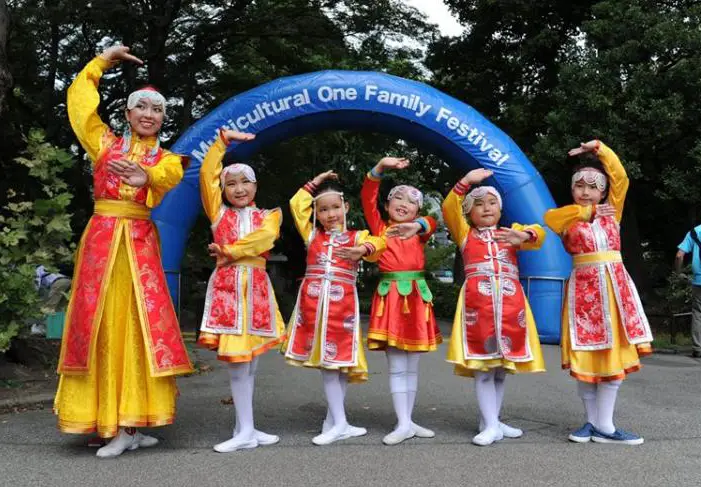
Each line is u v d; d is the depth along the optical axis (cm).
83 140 436
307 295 453
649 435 450
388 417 513
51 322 664
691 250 862
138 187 411
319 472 373
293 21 1372
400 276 459
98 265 411
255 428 480
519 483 352
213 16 1373
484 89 1570
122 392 405
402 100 890
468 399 576
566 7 1385
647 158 1193
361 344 457
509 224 902
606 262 442
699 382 650
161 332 414
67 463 393
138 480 360
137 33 1338
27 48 1316
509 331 441
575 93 1132
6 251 623
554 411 527
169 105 1494
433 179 2008
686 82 1060
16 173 795
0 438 451
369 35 1468
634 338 434
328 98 890
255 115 887
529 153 1421
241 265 437
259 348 432
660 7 1165
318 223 473
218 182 450
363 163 1978
